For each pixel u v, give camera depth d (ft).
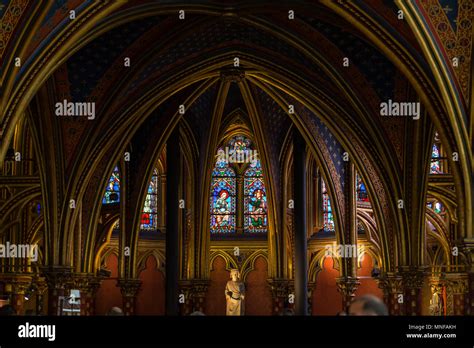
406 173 86.38
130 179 105.40
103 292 126.00
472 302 61.98
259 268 126.21
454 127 61.98
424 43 59.36
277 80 92.58
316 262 125.70
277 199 112.98
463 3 58.03
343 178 104.88
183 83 89.92
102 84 83.35
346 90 83.61
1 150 60.18
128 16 71.20
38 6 57.52
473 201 62.75
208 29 85.15
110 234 123.24
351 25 71.36
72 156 85.71
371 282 124.47
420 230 87.30
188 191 121.90
